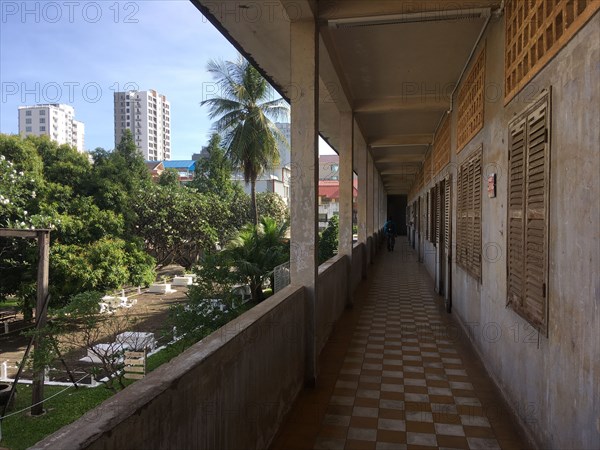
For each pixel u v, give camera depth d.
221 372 2.19
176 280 20.19
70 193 15.41
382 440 3.20
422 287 9.94
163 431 1.63
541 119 2.72
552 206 2.54
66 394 8.01
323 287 5.44
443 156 8.30
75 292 12.90
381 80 6.52
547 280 2.62
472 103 5.32
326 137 10.52
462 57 5.52
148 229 22.05
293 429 3.35
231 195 27.61
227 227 24.70
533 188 2.88
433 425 3.42
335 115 8.34
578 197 2.17
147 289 18.53
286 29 4.53
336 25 4.27
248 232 12.21
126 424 1.41
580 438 2.16
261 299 11.51
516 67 3.34
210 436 2.05
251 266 10.69
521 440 3.17
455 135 6.76
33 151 15.56
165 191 23.03
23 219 12.88
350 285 7.83
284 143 19.61
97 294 7.47
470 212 5.36
